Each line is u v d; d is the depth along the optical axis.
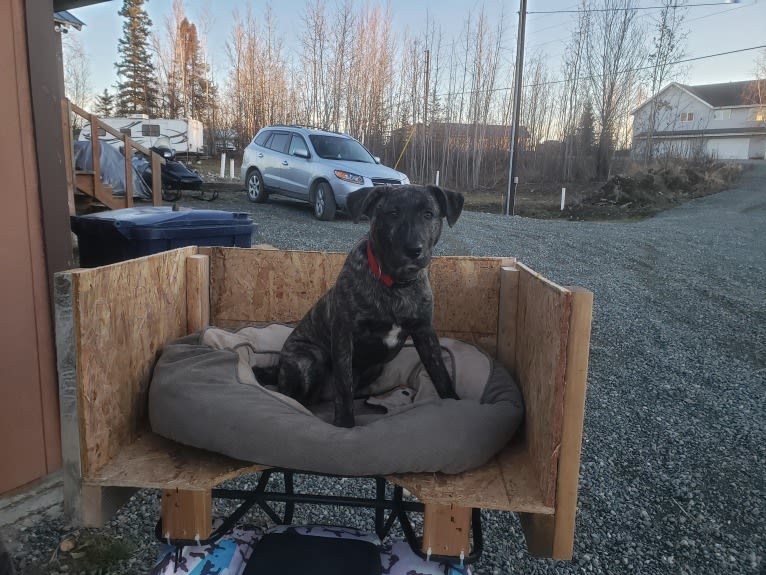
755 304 7.77
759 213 18.12
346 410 2.51
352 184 11.44
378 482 2.31
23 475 3.03
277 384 2.86
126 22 44.06
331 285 3.16
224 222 4.07
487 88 28.03
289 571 1.84
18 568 2.68
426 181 28.55
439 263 3.04
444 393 2.62
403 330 2.69
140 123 25.53
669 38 26.27
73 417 1.77
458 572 1.94
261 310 3.16
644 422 4.47
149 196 11.90
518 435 2.28
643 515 3.32
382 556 2.04
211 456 2.00
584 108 28.06
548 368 1.83
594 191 23.22
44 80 3.05
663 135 27.11
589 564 2.93
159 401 2.07
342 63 28.89
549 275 9.00
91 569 2.71
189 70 39.25
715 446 4.12
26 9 2.96
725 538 3.13
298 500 2.03
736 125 42.41
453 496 1.79
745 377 5.41
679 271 9.66
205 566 1.94
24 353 3.01
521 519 2.03
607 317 7.08
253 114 33.34
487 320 3.06
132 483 1.79
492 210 21.48
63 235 3.20
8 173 2.90
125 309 2.08
